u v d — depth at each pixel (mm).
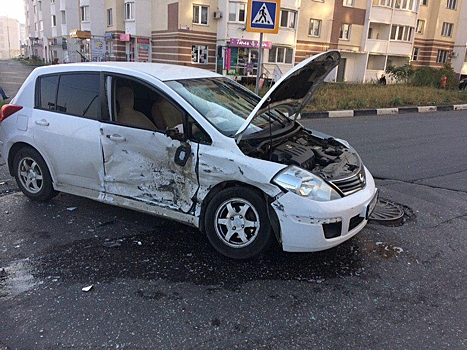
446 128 11320
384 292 3297
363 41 34906
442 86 22766
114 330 2732
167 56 30203
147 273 3443
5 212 4578
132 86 4090
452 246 4137
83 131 4211
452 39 39719
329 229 3424
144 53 32062
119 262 3605
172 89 3889
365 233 4359
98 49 36594
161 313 2924
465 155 8094
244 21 28797
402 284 3428
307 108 13359
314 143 4492
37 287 3195
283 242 3432
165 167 3824
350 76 36094
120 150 4016
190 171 3697
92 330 2727
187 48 28828
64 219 4449
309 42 32688
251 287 3291
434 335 2793
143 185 3982
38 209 4688
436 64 39844
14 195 5105
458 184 6219
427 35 38969
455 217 4887
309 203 3332
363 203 3617
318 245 3391
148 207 3982
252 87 18531
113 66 4219
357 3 33969
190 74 4453
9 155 4852
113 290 3186
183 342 2639
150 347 2584
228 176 3529
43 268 3471
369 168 6926
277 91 3730
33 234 4078
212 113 3869
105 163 4133
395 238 4266
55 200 4969
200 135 3689
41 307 2951
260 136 3861
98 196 4277
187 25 28359
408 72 25922
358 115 13594
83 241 3969
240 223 3602
